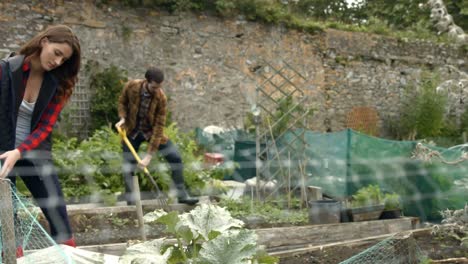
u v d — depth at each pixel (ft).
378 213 22.59
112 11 37.58
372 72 48.75
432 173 22.61
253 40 42.96
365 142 24.72
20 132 11.30
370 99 48.62
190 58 40.45
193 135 33.83
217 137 35.45
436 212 22.62
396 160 23.73
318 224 21.24
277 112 28.73
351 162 24.57
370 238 18.90
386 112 49.47
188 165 24.73
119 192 23.32
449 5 60.03
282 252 17.17
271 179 25.77
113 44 37.63
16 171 11.27
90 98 36.76
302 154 26.37
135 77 38.37
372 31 49.01
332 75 46.78
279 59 44.09
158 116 20.47
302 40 45.27
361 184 24.47
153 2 38.60
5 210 7.84
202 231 9.48
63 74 11.27
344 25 48.11
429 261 15.23
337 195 25.04
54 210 11.76
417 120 48.55
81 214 19.77
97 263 9.89
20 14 34.58
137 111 20.45
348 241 18.58
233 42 42.11
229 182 27.71
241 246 8.96
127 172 21.24
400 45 49.83
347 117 47.44
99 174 23.53
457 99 21.49
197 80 40.75
